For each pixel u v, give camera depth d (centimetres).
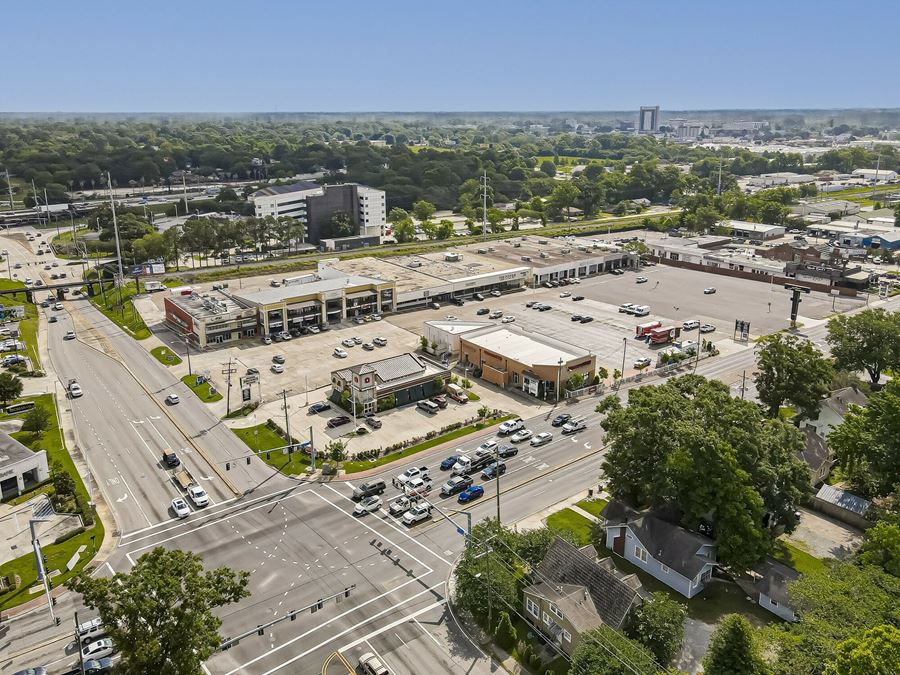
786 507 8475
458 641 7119
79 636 6506
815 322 18112
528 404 13200
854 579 6662
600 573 7156
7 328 17700
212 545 8769
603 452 11206
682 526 8281
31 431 11788
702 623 7325
